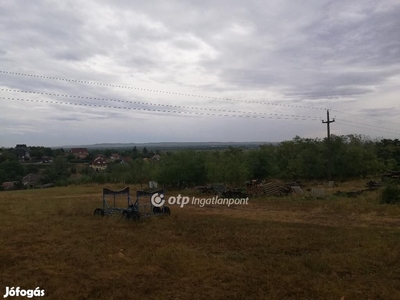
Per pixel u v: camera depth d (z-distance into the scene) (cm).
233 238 1228
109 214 1709
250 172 3781
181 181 3319
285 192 2798
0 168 5984
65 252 1025
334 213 1834
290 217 1748
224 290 745
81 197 2853
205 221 1591
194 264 906
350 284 774
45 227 1404
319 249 1079
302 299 696
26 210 1955
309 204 2142
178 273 845
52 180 5706
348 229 1402
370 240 1174
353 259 940
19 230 1339
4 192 3634
